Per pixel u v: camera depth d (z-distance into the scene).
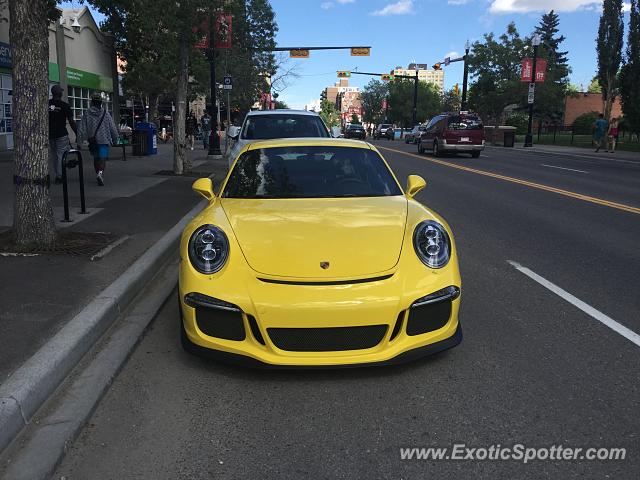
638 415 3.28
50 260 5.86
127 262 5.89
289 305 3.43
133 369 3.87
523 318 4.85
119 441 3.03
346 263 3.62
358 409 3.35
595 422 3.20
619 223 9.29
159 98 35.00
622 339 4.40
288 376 3.75
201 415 3.29
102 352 4.07
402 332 3.57
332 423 3.20
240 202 4.50
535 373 3.80
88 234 7.04
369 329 3.51
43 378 3.35
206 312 3.57
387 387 3.61
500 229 8.74
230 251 3.71
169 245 6.75
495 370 3.85
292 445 2.99
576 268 6.48
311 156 5.23
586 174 17.59
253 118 10.75
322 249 3.70
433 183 14.72
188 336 3.71
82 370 3.79
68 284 5.10
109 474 2.76
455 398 3.47
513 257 6.99
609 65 38.25
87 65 25.02
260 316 3.45
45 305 4.55
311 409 3.35
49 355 3.60
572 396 3.50
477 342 4.32
